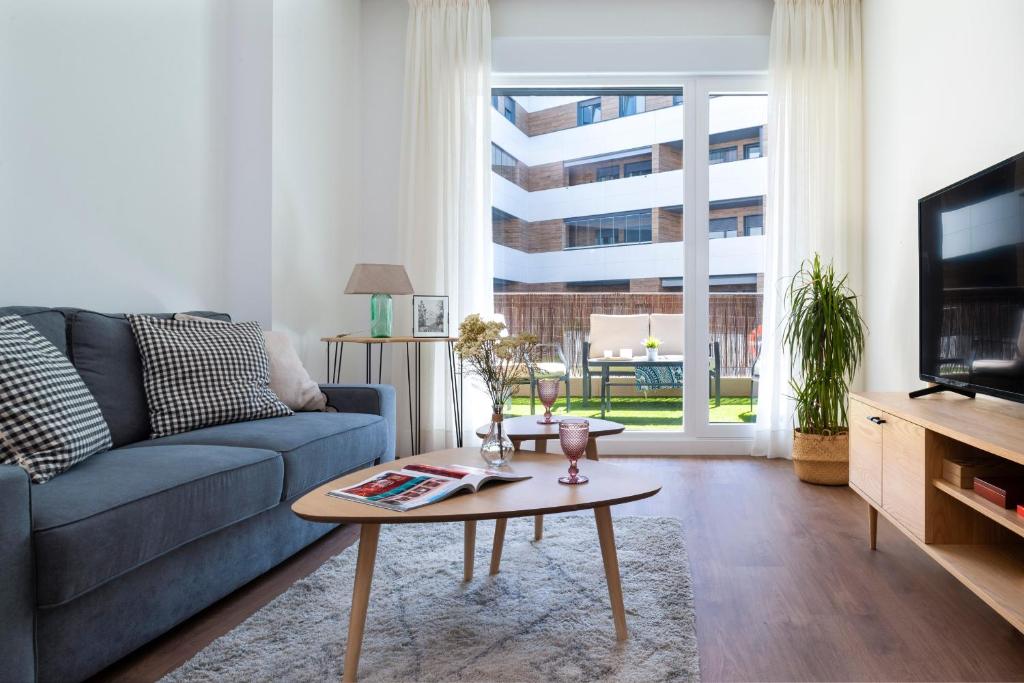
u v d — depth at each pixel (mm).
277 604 1939
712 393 4289
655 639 1711
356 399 3004
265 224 3377
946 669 1591
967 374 2307
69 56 2500
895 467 2230
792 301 3820
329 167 3979
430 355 4082
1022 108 2377
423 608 1919
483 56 4133
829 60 3949
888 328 3578
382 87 4320
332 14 3998
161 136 2955
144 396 2385
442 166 4121
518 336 1934
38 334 1978
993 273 2125
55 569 1325
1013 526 1582
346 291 3699
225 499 1844
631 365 4387
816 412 3496
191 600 1789
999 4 2521
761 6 4129
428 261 4109
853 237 3943
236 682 1509
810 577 2176
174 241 3041
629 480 1786
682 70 4184
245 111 3381
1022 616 1531
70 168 2514
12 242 2301
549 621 1827
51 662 1374
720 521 2797
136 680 1542
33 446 1642
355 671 1521
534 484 1740
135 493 1561
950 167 2910
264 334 2992
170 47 3002
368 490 1645
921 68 3186
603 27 4188
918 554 2387
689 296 4277
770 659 1642
